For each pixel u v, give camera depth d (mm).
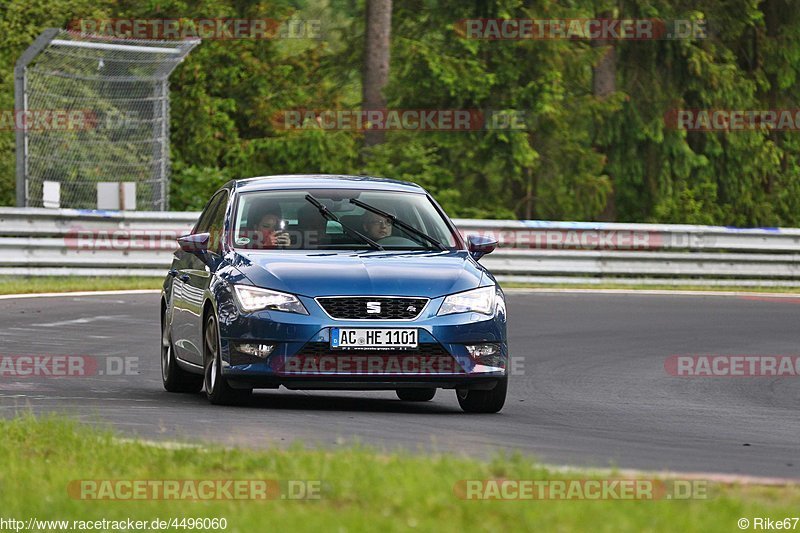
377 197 40000
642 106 124875
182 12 111562
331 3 126188
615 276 86688
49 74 86625
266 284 35281
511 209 119625
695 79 125688
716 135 131125
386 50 108562
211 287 36656
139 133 105375
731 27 127500
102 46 85000
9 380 42969
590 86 125188
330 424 32750
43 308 63750
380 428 32344
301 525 19406
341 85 120438
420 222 39406
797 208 138000
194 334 38625
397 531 19031
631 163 126875
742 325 65438
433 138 112500
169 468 24594
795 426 36719
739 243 89438
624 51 124875
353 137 111938
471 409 37344
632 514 20031
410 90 111000
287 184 40219
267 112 114688
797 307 74938
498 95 114062
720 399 42906
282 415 34438
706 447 31281
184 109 110938
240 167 110375
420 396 41406
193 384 41469
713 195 132000
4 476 23797
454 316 35312
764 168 132250
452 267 36656
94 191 100438
